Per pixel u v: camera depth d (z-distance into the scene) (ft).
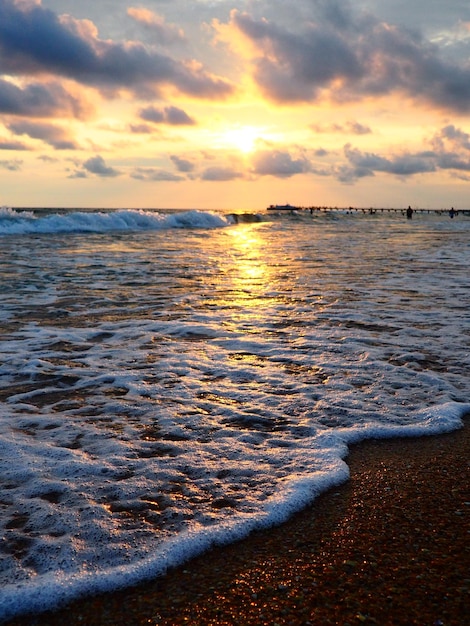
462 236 95.40
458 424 13.53
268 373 17.63
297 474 10.79
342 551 8.32
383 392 15.85
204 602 7.23
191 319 25.67
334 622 6.82
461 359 19.21
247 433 12.93
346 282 37.68
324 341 21.65
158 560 8.04
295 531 8.91
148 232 95.96
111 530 8.82
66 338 21.90
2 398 15.15
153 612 7.06
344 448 12.12
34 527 8.89
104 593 7.42
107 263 47.52
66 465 11.09
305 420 13.76
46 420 13.60
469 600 7.18
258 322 25.09
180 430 13.08
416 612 6.96
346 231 110.63
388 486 10.44
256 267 46.24
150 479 10.58
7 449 11.76
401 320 25.48
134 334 22.71
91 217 98.43
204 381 16.85
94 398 15.29
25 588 7.38
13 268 42.65
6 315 26.00
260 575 7.78
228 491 10.14
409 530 8.89
